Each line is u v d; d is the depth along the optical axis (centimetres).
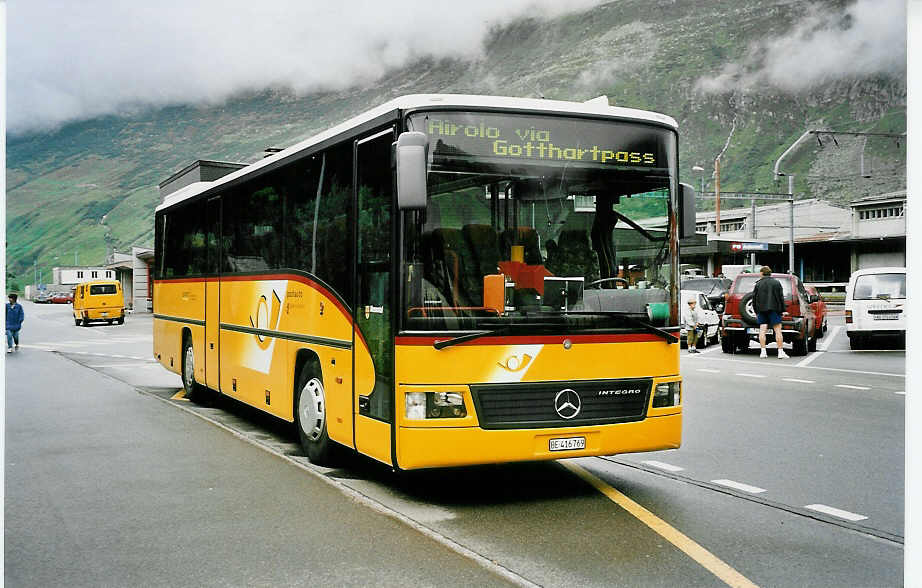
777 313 2033
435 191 645
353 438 730
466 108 659
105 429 1063
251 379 1016
